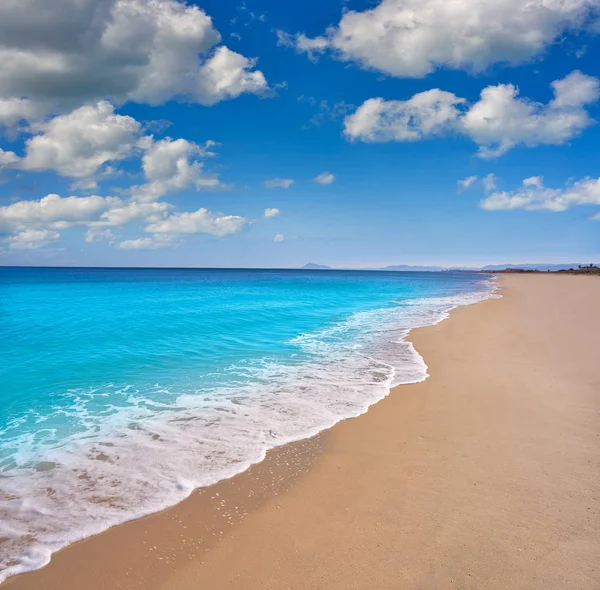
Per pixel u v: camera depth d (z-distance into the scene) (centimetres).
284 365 1105
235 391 883
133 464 564
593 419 710
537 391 863
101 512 455
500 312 2211
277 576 362
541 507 456
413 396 851
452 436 654
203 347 1316
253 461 577
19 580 357
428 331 1645
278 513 456
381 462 572
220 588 350
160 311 2177
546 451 594
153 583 356
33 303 2606
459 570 364
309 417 739
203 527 432
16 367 1057
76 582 357
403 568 368
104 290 4022
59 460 572
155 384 930
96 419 723
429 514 448
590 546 392
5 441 632
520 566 367
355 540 408
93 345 1314
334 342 1426
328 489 504
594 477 520
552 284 5209
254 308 2408
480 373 1013
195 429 684
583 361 1101
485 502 468
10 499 476
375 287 5231
